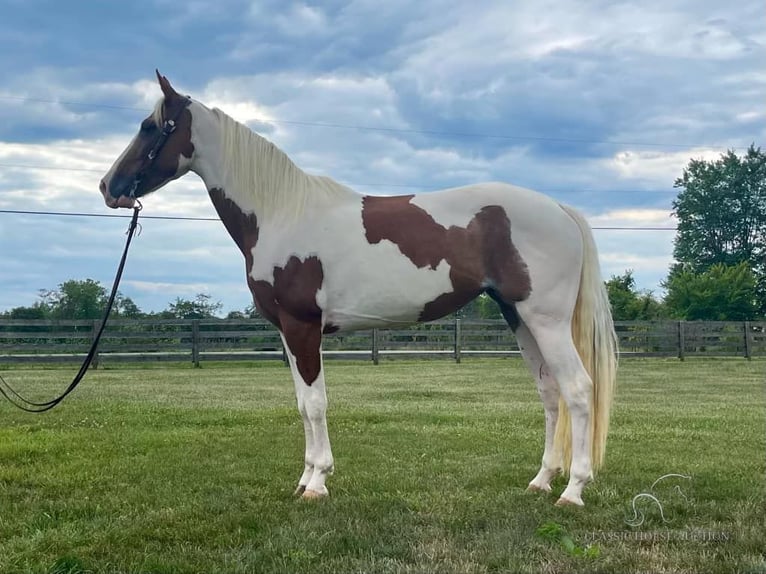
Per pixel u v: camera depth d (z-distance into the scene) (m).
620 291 31.34
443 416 8.20
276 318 4.44
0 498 4.42
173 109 4.59
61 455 5.80
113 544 3.50
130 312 31.52
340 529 3.65
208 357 17.17
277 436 6.84
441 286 4.23
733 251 41.44
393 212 4.32
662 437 6.79
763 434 7.00
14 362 16.22
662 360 19.73
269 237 4.38
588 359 4.33
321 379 4.38
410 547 3.39
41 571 3.09
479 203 4.29
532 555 3.29
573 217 4.39
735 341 20.55
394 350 20.59
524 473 5.12
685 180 42.88
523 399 10.27
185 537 3.62
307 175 4.51
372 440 6.59
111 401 9.75
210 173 4.59
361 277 4.24
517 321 4.63
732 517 3.87
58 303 30.94
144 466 5.36
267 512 4.03
